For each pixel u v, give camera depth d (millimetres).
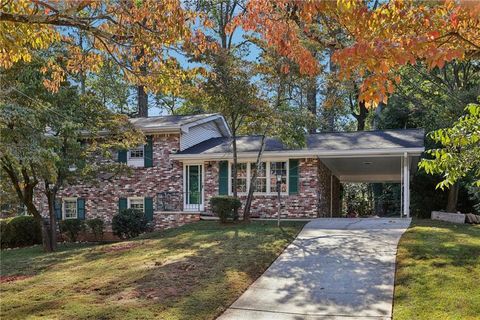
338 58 4145
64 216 21328
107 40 7445
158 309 7426
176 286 8711
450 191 21000
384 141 18203
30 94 13367
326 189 21188
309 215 18359
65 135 14586
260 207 18922
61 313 7312
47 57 11922
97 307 7551
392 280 8898
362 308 7551
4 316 7320
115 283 9125
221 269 9844
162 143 20359
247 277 9344
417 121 23906
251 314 7410
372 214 31703
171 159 19969
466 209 22266
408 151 17062
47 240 15695
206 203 19641
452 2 3779
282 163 18891
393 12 4004
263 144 17750
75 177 16203
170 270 9852
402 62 3949
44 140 12883
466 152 6125
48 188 15859
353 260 10453
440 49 3930
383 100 4137
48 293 8711
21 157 12031
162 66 7941
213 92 15547
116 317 7062
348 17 4211
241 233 13898
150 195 20297
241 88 15680
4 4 6234
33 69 13148
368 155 17719
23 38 7094
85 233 19750
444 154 6137
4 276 11055
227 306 7773
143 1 6738
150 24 7055
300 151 18094
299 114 16672
